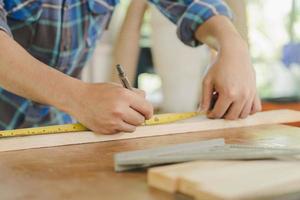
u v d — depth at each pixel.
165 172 0.57
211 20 1.17
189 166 0.60
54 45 1.27
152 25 1.72
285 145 0.81
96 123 0.89
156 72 1.92
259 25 2.86
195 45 1.30
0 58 0.91
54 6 1.20
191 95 1.73
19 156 0.79
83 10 1.28
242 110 1.05
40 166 0.71
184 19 1.23
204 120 1.05
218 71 1.04
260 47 2.85
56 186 0.60
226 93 1.01
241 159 0.64
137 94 0.91
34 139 0.87
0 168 0.70
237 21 1.32
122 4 1.91
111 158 0.76
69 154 0.80
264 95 2.55
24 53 0.94
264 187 0.50
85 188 0.58
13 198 0.55
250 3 2.83
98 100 0.88
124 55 1.51
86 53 1.38
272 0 2.86
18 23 1.21
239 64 1.04
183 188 0.53
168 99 1.76
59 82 0.89
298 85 2.72
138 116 0.89
